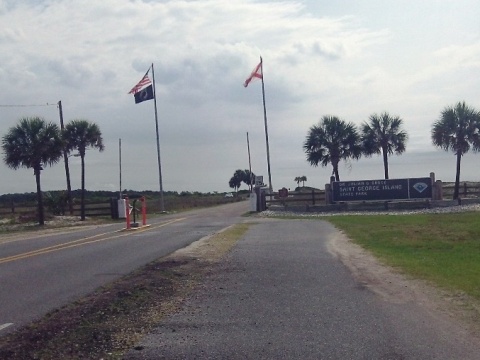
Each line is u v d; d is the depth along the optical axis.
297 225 32.41
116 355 7.98
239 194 121.12
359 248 20.42
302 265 16.16
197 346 8.38
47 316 10.19
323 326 9.43
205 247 20.69
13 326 9.56
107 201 53.00
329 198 47.28
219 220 39.94
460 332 9.03
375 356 7.89
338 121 56.50
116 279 14.06
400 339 8.65
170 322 9.68
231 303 11.16
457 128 49.06
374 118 56.34
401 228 28.38
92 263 17.25
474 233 25.30
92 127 54.69
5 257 19.47
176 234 27.55
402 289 12.54
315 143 56.81
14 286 13.44
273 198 50.59
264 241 23.05
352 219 36.09
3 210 53.56
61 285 13.42
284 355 7.97
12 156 44.25
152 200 70.94
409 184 46.03
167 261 17.05
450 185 56.66
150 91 53.31
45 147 44.47
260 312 10.41
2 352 8.08
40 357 7.89
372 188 46.47
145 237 26.19
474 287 12.65
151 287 12.70
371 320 9.80
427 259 17.47
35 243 25.11
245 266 15.99
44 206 53.03
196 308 10.71
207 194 119.75
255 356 7.93
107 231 31.53
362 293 12.12
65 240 26.06
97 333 8.98
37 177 45.16
